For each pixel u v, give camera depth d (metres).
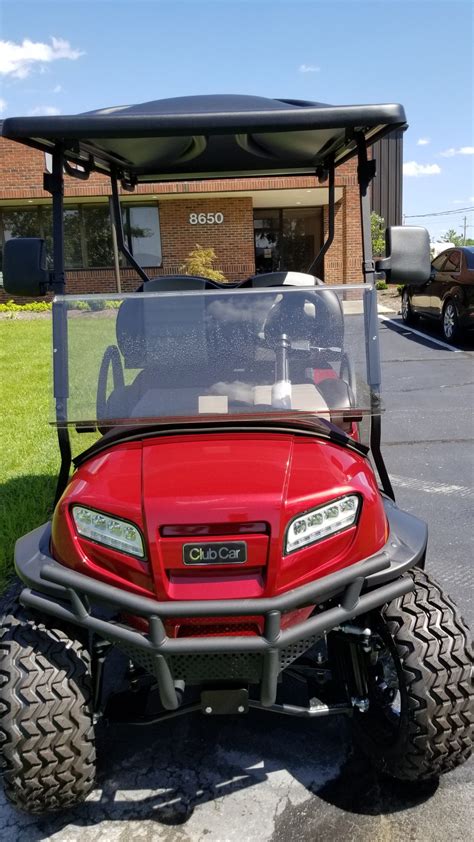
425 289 13.02
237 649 2.07
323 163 4.16
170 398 2.68
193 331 2.72
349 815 2.40
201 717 2.92
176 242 19.58
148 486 2.25
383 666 2.51
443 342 11.97
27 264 2.64
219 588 2.10
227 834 2.34
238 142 3.42
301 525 2.17
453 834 2.32
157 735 2.82
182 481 2.25
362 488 2.31
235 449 2.43
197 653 2.08
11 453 6.18
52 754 2.18
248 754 2.70
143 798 2.50
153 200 19.36
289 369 2.70
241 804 2.46
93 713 2.37
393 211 22.30
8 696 2.18
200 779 2.58
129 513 2.17
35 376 9.79
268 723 2.88
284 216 20.44
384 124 2.50
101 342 2.74
